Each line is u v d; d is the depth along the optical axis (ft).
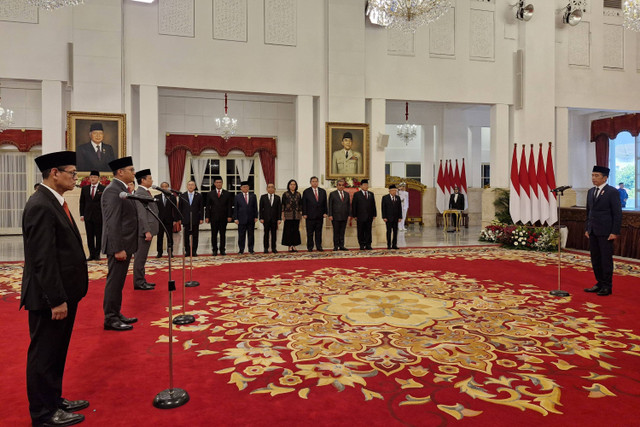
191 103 55.01
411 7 30.86
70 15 35.88
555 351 13.02
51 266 8.61
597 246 20.63
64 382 10.87
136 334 14.71
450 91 44.01
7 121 46.21
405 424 8.82
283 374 11.38
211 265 28.27
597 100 47.75
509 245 38.11
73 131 35.01
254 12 39.55
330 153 40.40
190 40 38.11
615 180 62.69
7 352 12.96
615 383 10.77
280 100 57.88
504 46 45.34
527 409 9.43
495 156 45.57
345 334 14.66
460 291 20.84
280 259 31.01
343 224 36.52
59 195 9.52
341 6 40.86
